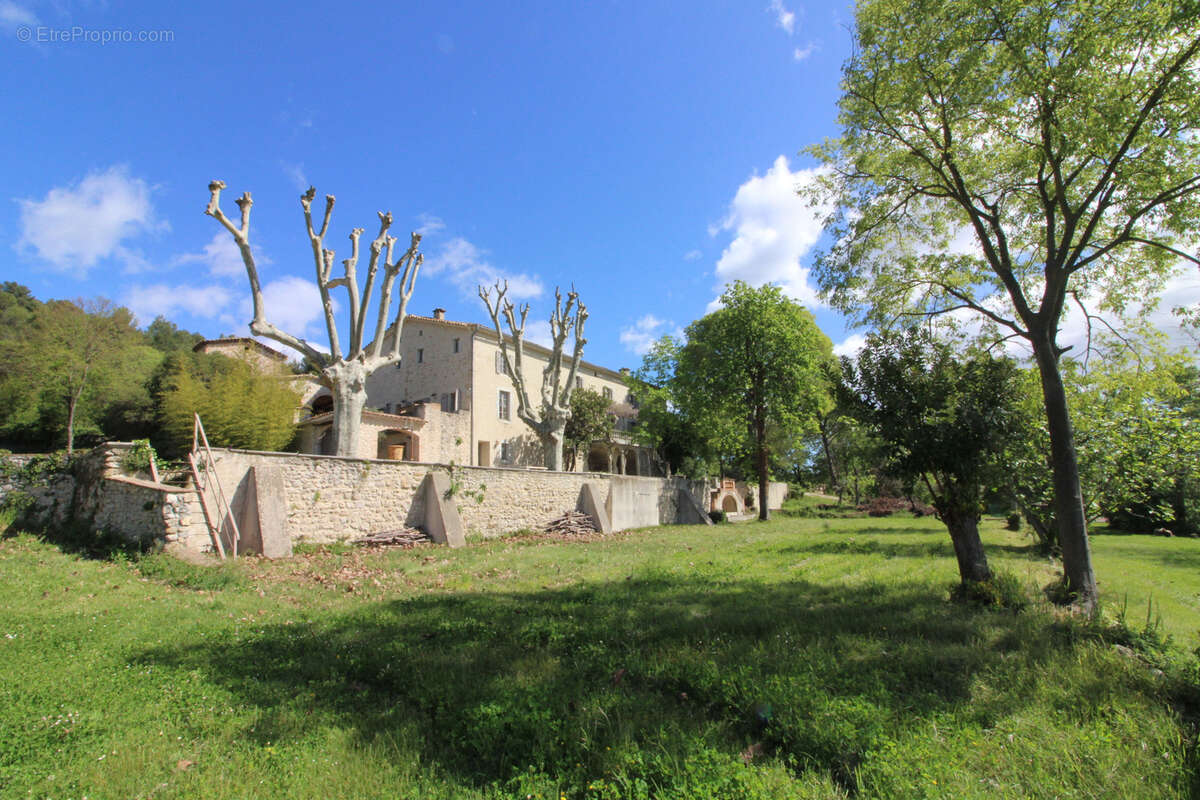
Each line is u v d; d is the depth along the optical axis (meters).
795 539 20.30
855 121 12.23
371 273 17.25
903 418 9.41
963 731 4.27
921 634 7.00
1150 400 13.14
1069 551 9.39
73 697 4.70
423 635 6.87
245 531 13.55
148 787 3.48
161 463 13.34
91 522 13.02
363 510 16.11
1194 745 4.02
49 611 7.55
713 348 34.22
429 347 37.88
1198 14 8.08
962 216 13.24
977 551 9.34
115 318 33.09
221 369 33.34
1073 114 9.48
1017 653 6.04
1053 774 3.74
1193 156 9.72
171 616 7.58
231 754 3.93
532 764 3.82
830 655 5.97
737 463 44.88
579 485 24.88
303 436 30.80
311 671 5.61
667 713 4.63
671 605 8.73
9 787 3.39
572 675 5.49
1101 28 8.72
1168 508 14.23
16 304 48.91
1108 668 5.48
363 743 4.13
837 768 3.89
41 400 31.73
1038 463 12.80
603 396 40.00
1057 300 10.12
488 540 19.06
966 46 9.93
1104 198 10.19
